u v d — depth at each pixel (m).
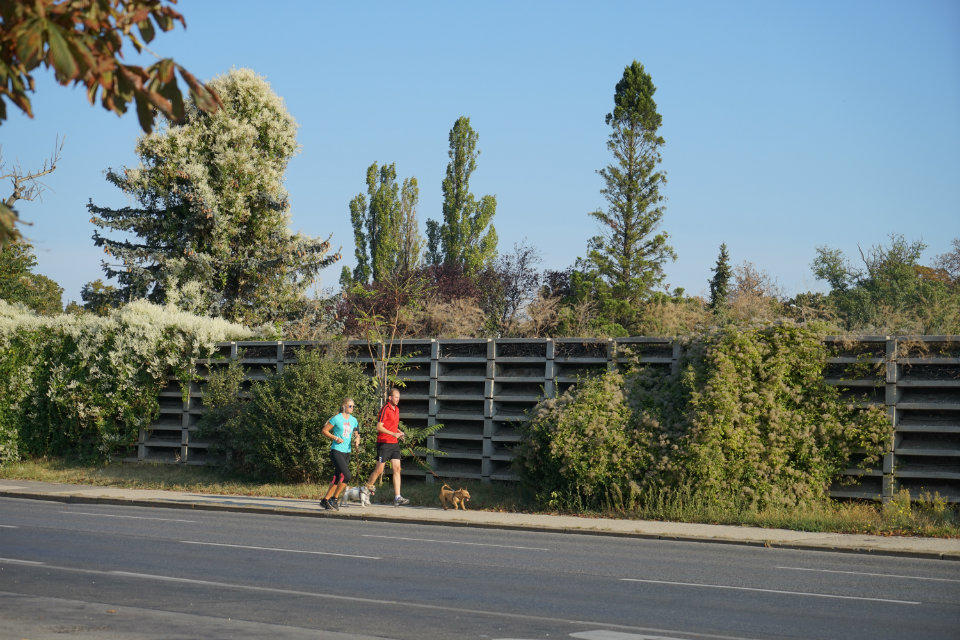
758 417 17.41
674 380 18.66
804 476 17.03
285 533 14.54
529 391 20.97
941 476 16.50
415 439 21.48
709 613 8.31
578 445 17.42
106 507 18.69
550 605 8.66
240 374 23.81
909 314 23.38
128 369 25.12
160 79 3.99
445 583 9.91
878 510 16.56
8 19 3.86
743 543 14.00
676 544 13.95
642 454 17.28
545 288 47.28
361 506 18.59
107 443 25.27
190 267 36.81
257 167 38.66
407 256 65.12
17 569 10.51
